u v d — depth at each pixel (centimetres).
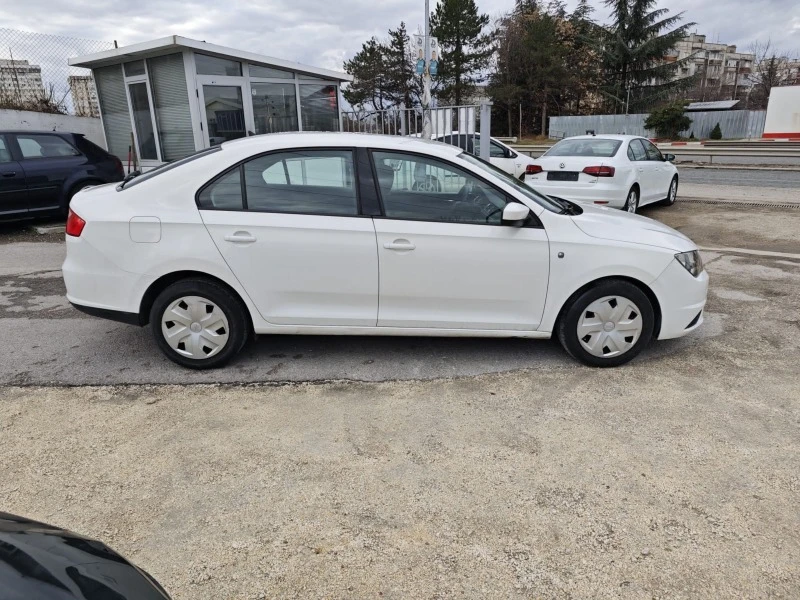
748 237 820
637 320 391
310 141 378
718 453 298
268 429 323
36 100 1378
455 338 455
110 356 423
